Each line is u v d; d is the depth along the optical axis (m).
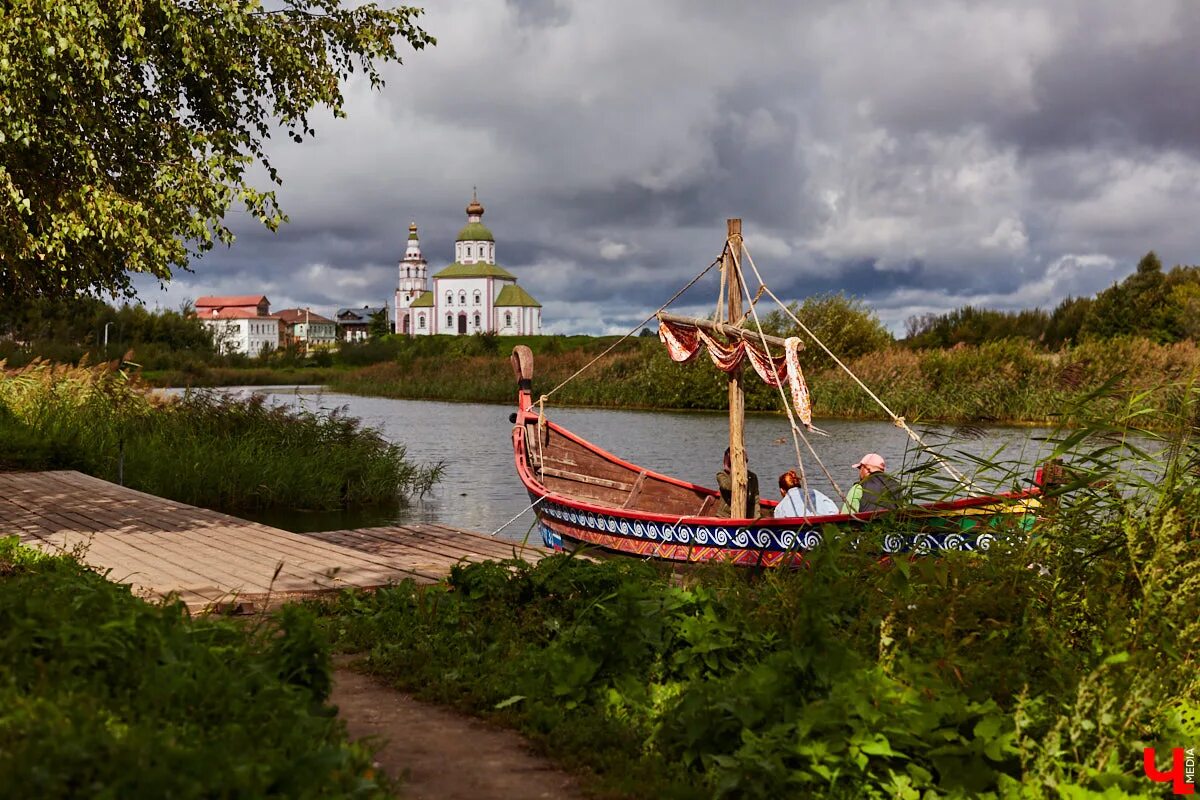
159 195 11.22
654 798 4.21
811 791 4.19
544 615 6.95
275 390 64.88
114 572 9.22
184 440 20.61
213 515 13.01
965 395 35.53
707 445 27.95
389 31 12.79
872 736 4.29
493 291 189.00
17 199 10.34
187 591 8.42
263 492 18.47
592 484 14.70
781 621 6.04
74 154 11.04
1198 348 34.78
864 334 45.19
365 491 19.17
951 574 6.14
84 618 4.49
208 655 4.31
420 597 7.34
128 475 18.95
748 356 11.29
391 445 21.25
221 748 3.21
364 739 4.09
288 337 166.25
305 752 3.41
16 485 16.02
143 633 4.32
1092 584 5.99
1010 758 4.40
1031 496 7.09
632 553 11.30
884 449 26.05
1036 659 5.35
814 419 37.69
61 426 21.03
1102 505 6.69
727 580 7.50
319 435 21.50
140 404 23.45
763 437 30.22
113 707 3.63
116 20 10.78
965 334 64.75
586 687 5.41
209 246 11.82
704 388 44.81
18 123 10.12
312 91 12.47
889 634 5.22
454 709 5.46
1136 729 4.61
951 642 5.37
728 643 5.54
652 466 23.20
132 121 11.75
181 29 11.17
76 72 10.86
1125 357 34.44
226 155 11.82
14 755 2.93
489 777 4.41
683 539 10.72
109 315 85.12
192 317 99.31
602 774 4.53
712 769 4.40
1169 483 6.16
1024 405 34.00
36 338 66.44
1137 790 4.27
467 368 61.28
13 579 6.88
